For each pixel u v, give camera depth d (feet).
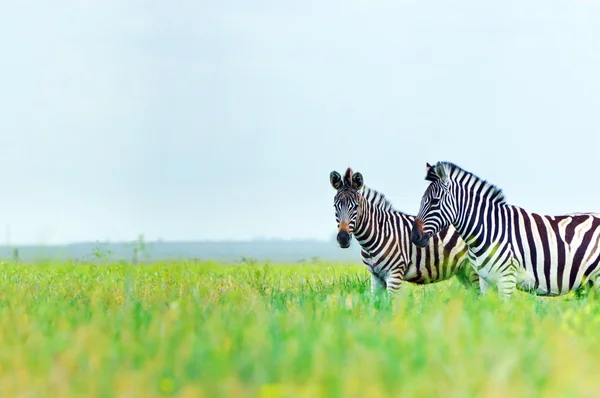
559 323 63.26
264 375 42.55
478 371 44.01
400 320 59.57
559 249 89.97
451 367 44.86
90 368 45.75
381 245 98.02
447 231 99.60
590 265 89.97
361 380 41.86
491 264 90.43
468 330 53.83
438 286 106.73
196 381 43.11
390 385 41.39
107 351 49.16
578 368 45.52
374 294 82.12
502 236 90.17
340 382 40.78
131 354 48.67
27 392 42.42
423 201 91.30
